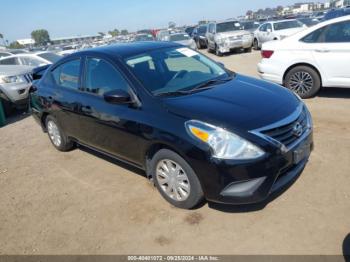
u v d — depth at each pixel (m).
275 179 2.97
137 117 3.48
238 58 15.54
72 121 4.69
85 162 4.99
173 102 3.33
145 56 4.09
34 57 11.97
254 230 3.02
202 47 24.41
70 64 4.70
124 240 3.14
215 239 2.99
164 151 3.30
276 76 6.99
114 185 4.16
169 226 3.23
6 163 5.40
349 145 4.41
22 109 9.24
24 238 3.38
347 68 6.12
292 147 3.05
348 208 3.15
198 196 3.19
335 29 6.20
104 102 3.96
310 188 3.52
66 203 3.91
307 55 6.49
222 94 3.52
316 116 5.70
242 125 2.92
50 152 5.62
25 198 4.17
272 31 16.75
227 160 2.86
